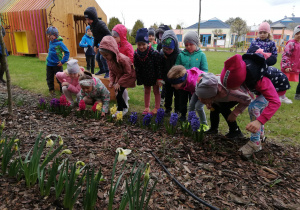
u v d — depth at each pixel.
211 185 2.15
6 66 3.23
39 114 3.81
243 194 2.06
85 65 10.63
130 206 1.44
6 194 1.69
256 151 2.87
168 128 3.29
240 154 2.72
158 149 2.77
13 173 1.88
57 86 5.75
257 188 2.15
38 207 1.61
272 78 2.80
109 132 3.23
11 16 13.92
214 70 11.13
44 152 2.40
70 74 4.31
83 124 3.50
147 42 3.71
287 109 4.95
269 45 4.73
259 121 2.36
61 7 11.88
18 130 2.96
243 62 2.20
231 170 2.42
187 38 3.80
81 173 2.08
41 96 5.18
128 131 3.33
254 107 2.70
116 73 4.02
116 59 3.72
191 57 3.93
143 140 3.02
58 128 3.21
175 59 4.02
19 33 13.95
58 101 3.95
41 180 1.69
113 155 2.54
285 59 5.50
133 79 3.99
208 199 1.96
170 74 3.20
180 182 2.16
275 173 2.41
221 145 3.00
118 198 1.83
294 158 2.82
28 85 6.12
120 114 3.52
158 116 3.44
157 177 2.19
